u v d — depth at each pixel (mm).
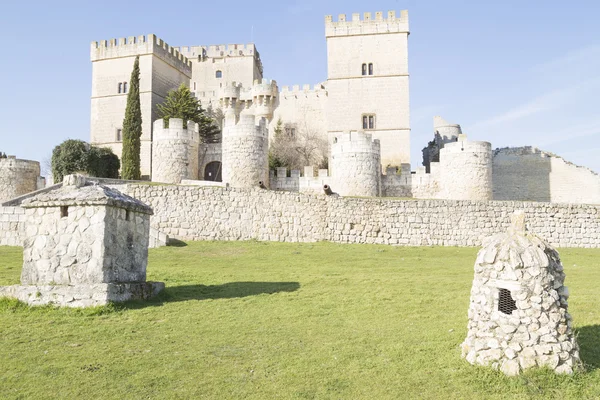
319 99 67812
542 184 54094
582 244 31672
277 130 66125
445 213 31719
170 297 15172
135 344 10898
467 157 45875
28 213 14188
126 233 14609
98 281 13562
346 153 46812
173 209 31875
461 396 8453
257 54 86250
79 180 14867
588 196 52562
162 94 71875
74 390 8742
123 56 69812
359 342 11109
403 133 61312
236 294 15773
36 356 10148
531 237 9562
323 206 31844
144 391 8734
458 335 11281
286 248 29000
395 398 8469
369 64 62750
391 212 31797
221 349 10688
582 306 13734
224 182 47094
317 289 16547
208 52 82938
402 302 14664
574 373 8781
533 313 9047
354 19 63188
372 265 23578
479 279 9695
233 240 31547
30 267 13961
